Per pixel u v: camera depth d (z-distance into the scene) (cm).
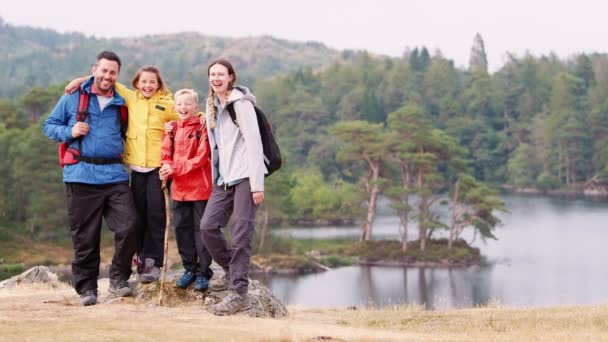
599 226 9300
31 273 1579
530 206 11606
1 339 751
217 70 873
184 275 995
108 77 909
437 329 1206
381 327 1234
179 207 966
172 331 827
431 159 8469
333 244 8281
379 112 16938
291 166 12756
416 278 6384
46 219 7012
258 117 889
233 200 902
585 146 14625
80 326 831
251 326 880
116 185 935
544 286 5700
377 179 8381
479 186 7838
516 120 17212
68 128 911
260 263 6881
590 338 1018
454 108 16662
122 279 984
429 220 7888
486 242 8088
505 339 980
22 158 7081
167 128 938
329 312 1442
